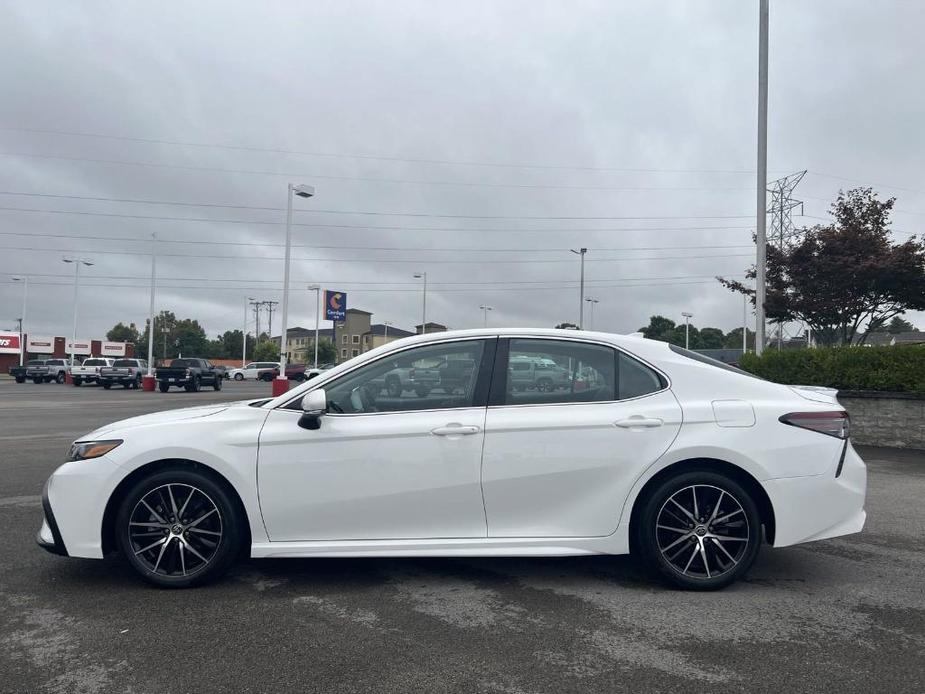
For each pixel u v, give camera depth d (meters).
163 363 41.00
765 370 12.58
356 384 4.42
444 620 3.81
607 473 4.21
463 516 4.23
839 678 3.17
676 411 4.29
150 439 4.23
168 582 4.22
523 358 4.46
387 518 4.22
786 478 4.22
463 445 4.21
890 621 3.85
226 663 3.27
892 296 18.36
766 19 14.45
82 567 4.67
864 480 4.42
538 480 4.21
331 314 35.84
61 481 4.21
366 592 4.25
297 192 26.80
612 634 3.64
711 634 3.65
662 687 3.07
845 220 18.80
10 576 4.48
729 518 4.27
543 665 3.28
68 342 76.25
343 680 3.12
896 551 5.23
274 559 4.94
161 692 3.00
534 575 4.62
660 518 4.28
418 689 3.04
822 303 18.52
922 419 10.73
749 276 20.72
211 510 4.25
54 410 19.00
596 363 4.46
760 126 14.46
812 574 4.66
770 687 3.08
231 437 4.23
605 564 4.87
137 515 4.23
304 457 4.20
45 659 3.30
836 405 4.53
